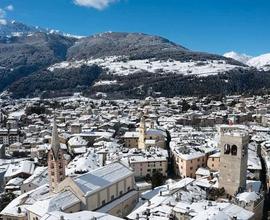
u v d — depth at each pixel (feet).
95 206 470.39
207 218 382.63
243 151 526.98
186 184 535.60
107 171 515.09
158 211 446.60
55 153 501.15
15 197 597.52
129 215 450.30
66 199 446.60
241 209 415.64
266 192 592.60
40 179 627.46
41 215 414.62
